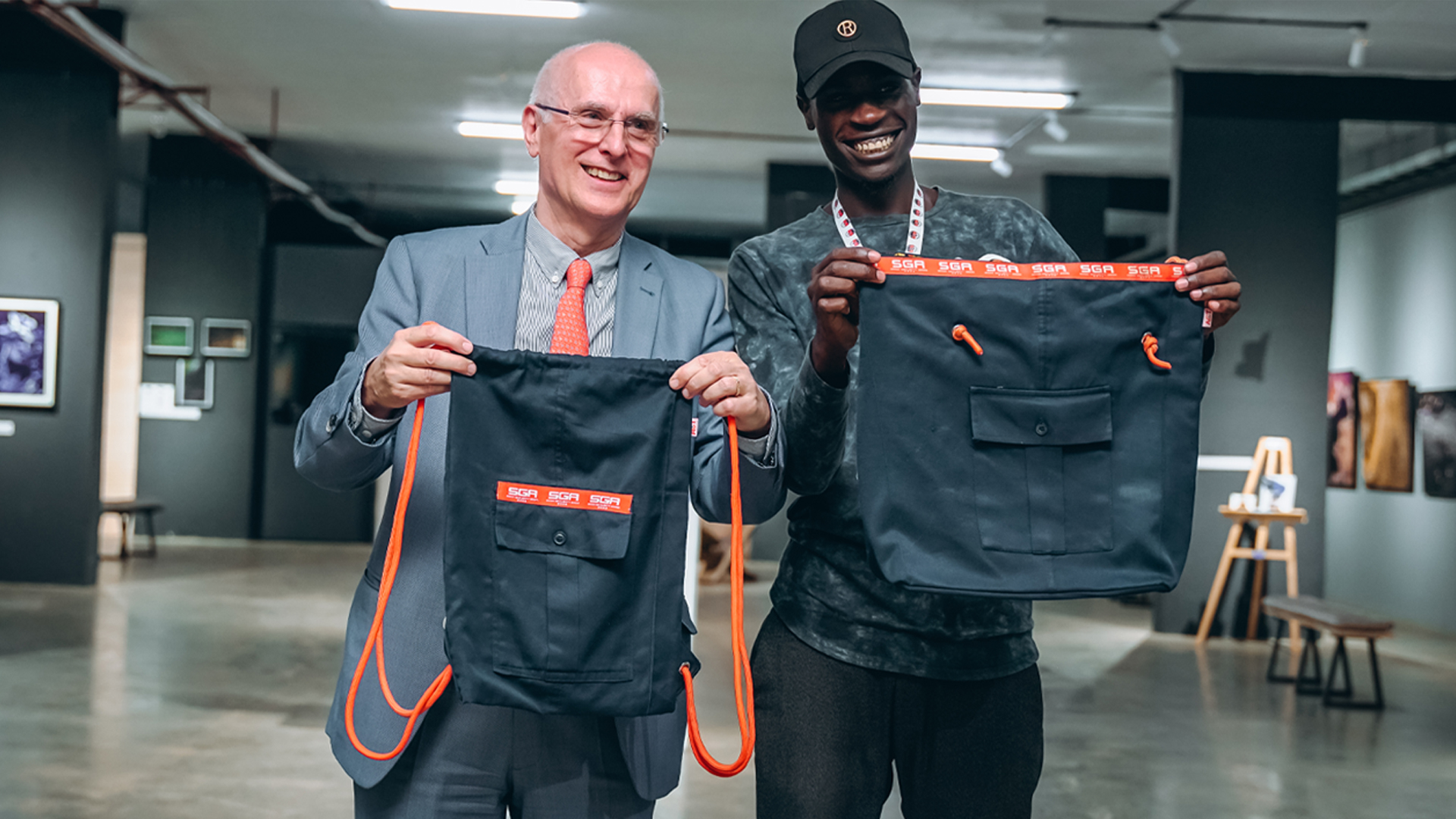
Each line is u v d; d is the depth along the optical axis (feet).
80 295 29.91
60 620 24.56
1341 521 37.09
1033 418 5.49
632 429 5.16
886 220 6.67
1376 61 28.19
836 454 5.97
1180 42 27.35
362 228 47.65
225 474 43.57
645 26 27.73
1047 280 5.51
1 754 14.67
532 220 6.13
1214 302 5.49
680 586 5.23
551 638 5.08
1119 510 5.50
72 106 29.84
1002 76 30.78
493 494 5.08
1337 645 20.33
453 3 26.63
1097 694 20.80
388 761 5.48
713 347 6.32
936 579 5.43
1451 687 22.40
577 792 5.70
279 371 44.60
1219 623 27.68
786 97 33.63
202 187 43.09
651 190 47.73
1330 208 28.40
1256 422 27.89
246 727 16.40
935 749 6.27
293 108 36.70
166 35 29.73
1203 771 15.67
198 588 30.60
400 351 5.00
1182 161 28.53
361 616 5.87
